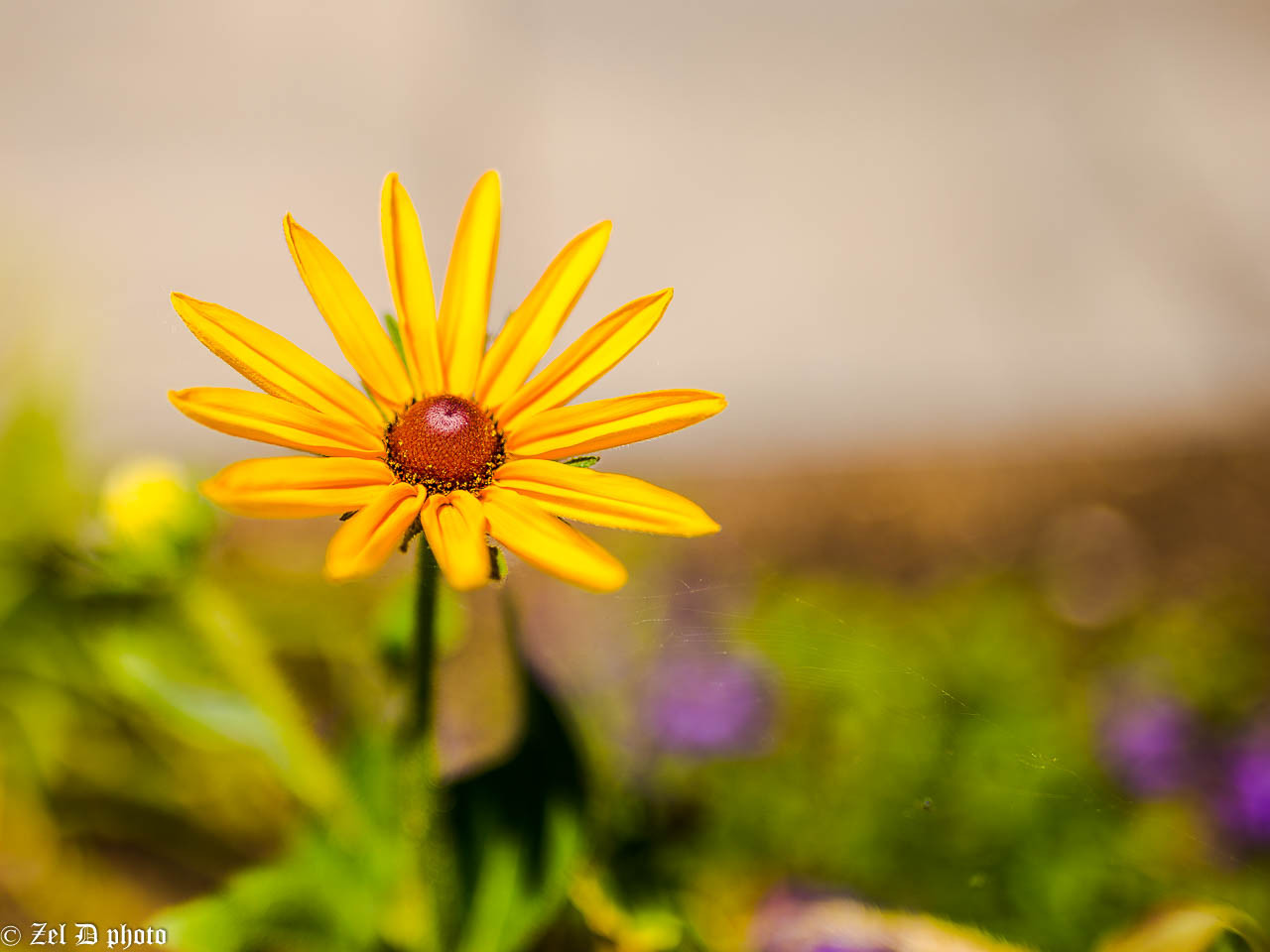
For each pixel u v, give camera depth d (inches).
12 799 18.8
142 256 36.4
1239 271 41.3
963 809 18.4
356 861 16.4
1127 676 22.2
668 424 13.9
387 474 13.8
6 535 19.3
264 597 23.4
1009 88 50.0
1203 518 30.1
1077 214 44.1
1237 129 47.3
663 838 18.0
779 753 19.3
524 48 49.8
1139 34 52.3
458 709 20.0
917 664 20.9
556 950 17.2
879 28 53.4
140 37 49.3
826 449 34.4
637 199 43.3
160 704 16.8
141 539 16.5
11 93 45.1
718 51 51.5
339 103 45.9
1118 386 37.0
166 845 19.0
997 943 16.8
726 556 27.5
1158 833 18.3
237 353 13.7
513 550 13.4
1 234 22.4
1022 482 32.1
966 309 40.4
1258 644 24.3
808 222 43.4
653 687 19.4
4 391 20.3
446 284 14.4
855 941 17.1
